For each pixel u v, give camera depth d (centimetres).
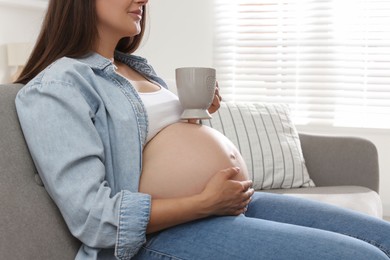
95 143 104
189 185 112
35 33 312
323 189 221
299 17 328
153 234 108
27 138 104
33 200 103
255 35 336
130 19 125
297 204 132
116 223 97
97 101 110
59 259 103
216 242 101
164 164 114
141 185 114
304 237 98
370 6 317
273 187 226
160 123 123
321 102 327
